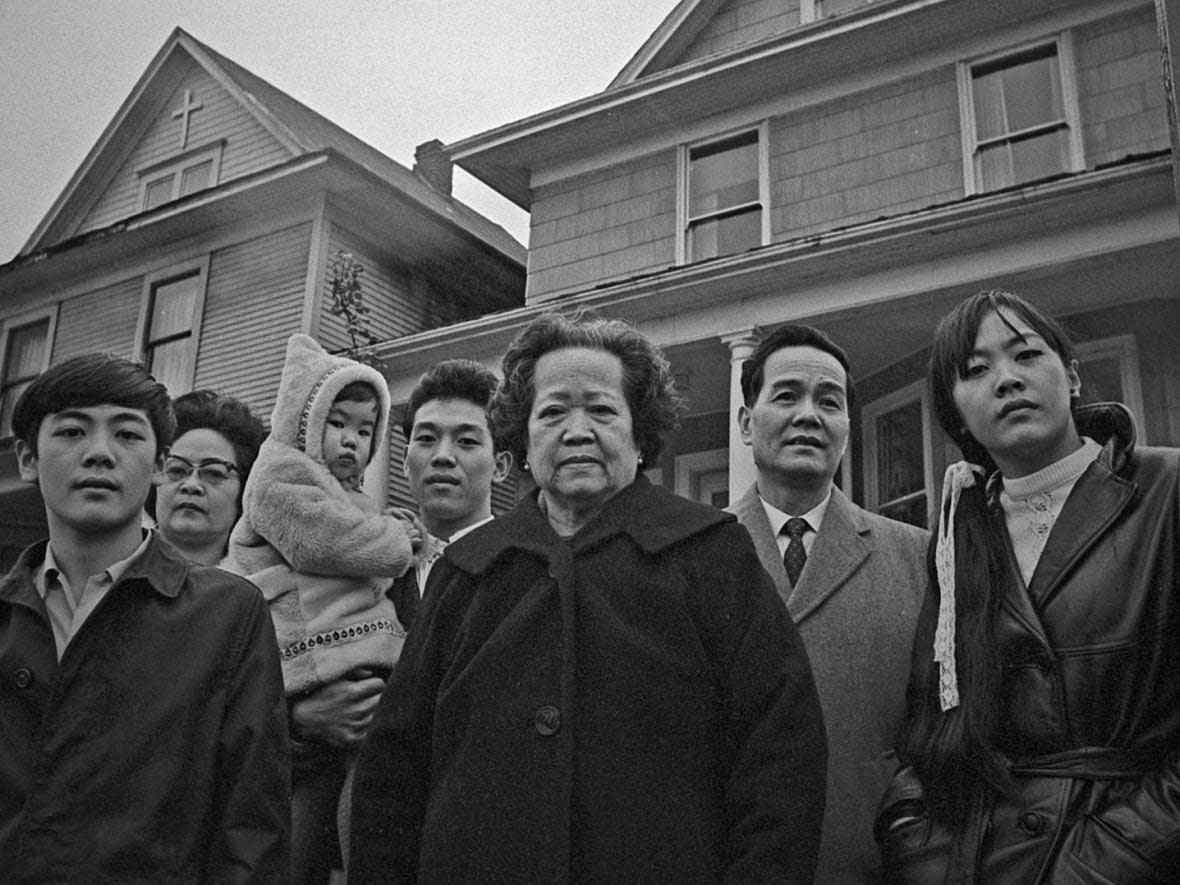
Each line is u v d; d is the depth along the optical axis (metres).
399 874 1.72
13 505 7.70
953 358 1.90
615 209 8.78
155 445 1.94
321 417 2.40
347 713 2.21
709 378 7.61
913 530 2.41
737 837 1.55
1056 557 1.72
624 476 1.88
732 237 8.15
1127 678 1.59
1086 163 6.74
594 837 1.52
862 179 7.59
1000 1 7.06
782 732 1.59
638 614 1.69
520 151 9.20
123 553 1.89
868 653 2.13
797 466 2.32
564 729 1.59
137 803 1.65
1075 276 5.95
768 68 7.96
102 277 10.18
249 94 10.27
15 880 1.58
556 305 7.55
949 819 1.74
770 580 1.76
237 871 1.65
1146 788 1.52
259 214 9.36
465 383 2.75
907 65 7.54
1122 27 6.78
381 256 9.60
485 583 1.81
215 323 9.32
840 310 6.55
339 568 2.32
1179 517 1.63
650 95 8.45
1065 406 1.82
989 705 1.68
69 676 1.72
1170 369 5.84
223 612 1.87
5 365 10.32
